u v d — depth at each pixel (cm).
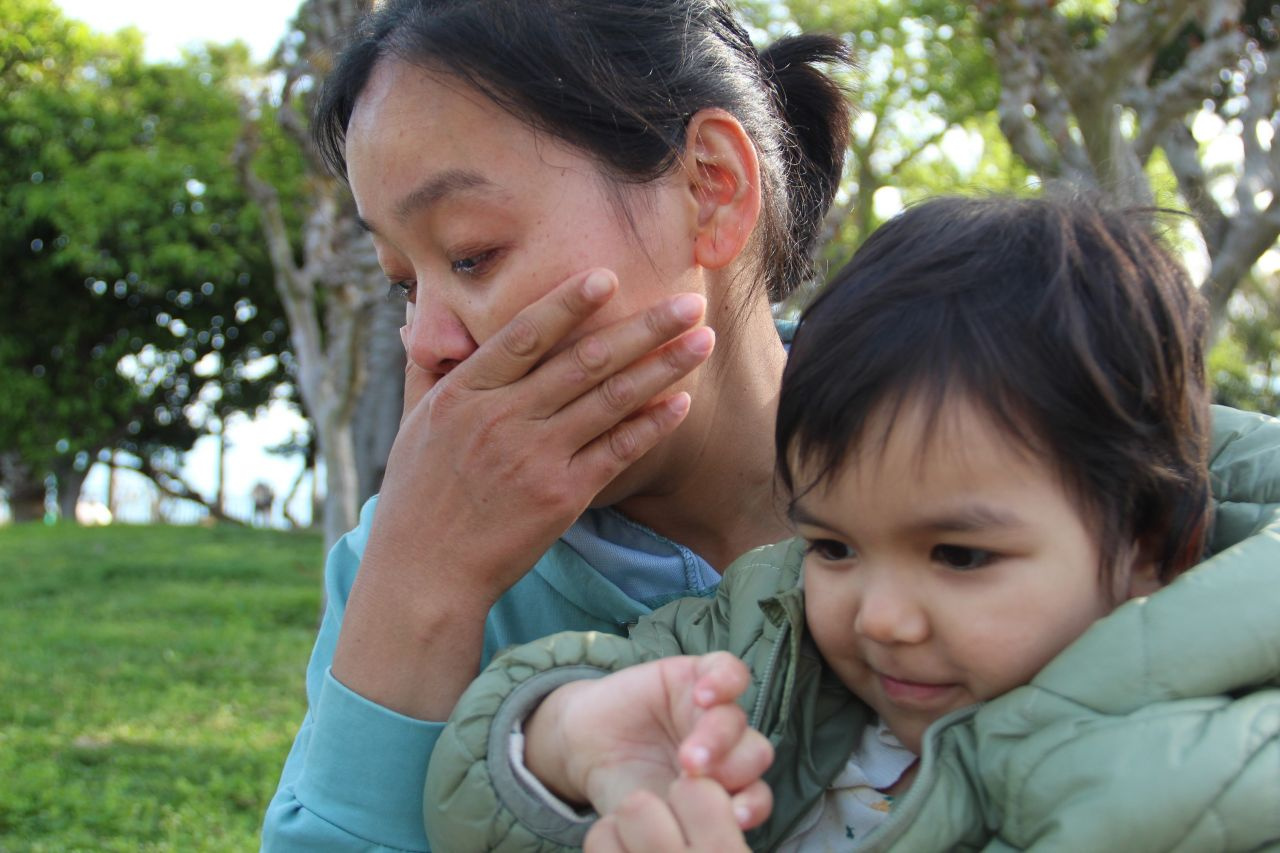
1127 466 126
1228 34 527
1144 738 116
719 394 168
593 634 142
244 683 806
